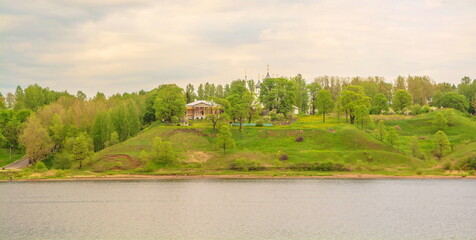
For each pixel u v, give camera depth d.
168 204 93.50
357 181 122.44
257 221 78.12
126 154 144.62
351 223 76.00
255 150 150.50
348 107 182.62
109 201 97.25
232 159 140.88
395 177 127.44
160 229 72.69
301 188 112.25
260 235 68.69
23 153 177.75
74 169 139.12
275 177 130.12
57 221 78.56
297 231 71.00
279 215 82.50
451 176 126.88
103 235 69.00
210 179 128.75
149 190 111.19
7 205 93.12
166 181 125.75
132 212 86.00
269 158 141.75
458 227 72.81
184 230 71.94
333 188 111.88
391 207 88.94
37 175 132.00
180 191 109.56
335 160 138.75
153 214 84.12
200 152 146.62
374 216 81.19
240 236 68.25
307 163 136.38
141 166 138.25
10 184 122.19
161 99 181.38
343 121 196.75
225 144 143.00
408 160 140.25
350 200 96.31
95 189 113.06
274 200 97.00
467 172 130.50
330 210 86.88
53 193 107.69
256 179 127.75
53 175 133.00
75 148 137.50
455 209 86.31
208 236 68.12
